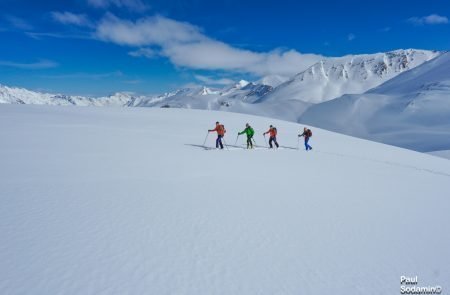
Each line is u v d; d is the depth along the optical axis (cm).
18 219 785
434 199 1202
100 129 2805
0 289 502
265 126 4300
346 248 723
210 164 1619
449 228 882
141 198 997
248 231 787
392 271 630
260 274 593
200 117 4691
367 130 14350
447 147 8031
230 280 568
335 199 1114
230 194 1095
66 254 624
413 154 3181
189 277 570
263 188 1204
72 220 794
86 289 516
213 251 673
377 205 1073
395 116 14988
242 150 2258
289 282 572
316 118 18312
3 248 636
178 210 906
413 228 870
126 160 1589
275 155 2119
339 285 571
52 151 1720
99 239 697
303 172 1577
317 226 845
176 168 1468
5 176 1177
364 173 1675
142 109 5384
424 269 643
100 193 1027
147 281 549
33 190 1026
